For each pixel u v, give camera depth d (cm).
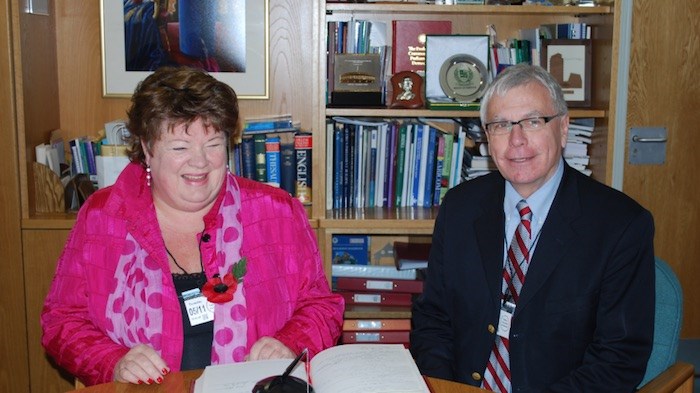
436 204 315
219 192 195
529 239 195
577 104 308
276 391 145
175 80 180
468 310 200
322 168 291
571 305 186
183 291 189
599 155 303
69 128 319
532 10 295
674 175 341
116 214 190
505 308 193
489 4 304
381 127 307
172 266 192
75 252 191
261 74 315
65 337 182
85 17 313
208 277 190
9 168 281
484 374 196
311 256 203
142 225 188
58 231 284
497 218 200
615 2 287
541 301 188
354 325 294
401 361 160
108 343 180
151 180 196
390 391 146
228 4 311
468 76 303
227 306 188
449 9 293
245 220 197
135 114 183
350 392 146
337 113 293
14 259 284
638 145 337
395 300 301
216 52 313
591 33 311
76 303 189
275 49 316
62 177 308
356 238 327
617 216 187
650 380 189
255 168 302
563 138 193
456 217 207
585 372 181
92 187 301
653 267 187
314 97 288
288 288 197
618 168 333
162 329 184
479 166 306
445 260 206
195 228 196
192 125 180
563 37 313
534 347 188
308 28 316
